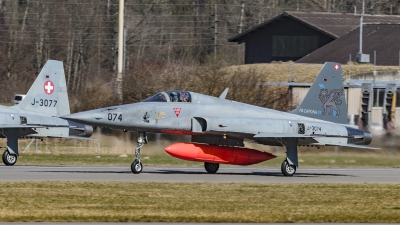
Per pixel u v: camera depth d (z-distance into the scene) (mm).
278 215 49875
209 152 77812
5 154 90062
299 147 110062
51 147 121125
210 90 128375
